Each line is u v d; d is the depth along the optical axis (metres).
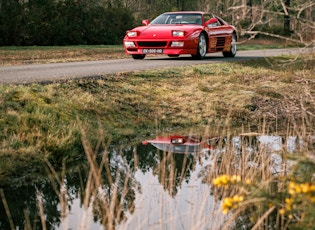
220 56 15.72
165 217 3.82
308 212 2.68
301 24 4.70
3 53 18.19
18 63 12.63
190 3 53.97
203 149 6.24
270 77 11.30
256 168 4.81
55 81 8.10
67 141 5.98
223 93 9.64
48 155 5.56
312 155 3.74
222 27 14.43
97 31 30.28
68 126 6.37
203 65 11.98
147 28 13.09
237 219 3.84
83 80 8.47
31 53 18.41
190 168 5.31
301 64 12.90
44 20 28.23
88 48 23.20
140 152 6.13
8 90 6.77
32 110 6.55
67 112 6.97
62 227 3.67
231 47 15.13
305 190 2.58
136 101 8.38
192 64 12.15
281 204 2.87
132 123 7.55
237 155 5.75
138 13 48.47
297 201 2.69
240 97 9.45
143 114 8.02
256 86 10.35
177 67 11.22
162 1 55.31
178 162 5.59
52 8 28.78
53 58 15.48
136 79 9.55
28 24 26.89
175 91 9.48
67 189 4.67
